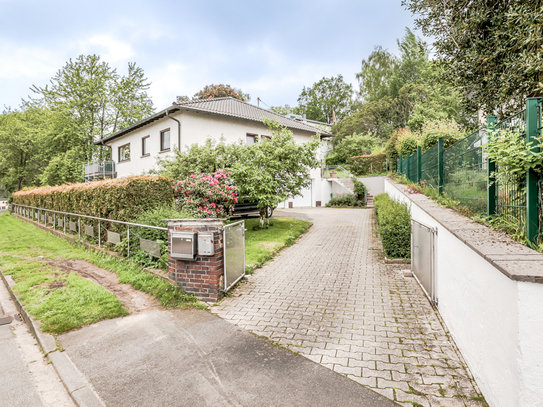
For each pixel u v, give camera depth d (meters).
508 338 2.03
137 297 5.00
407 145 14.05
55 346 3.50
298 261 7.30
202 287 4.80
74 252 8.36
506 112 6.80
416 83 33.97
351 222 13.52
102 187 8.21
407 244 6.99
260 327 3.87
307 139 22.09
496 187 3.60
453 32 7.19
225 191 9.58
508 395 2.03
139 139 18.75
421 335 3.58
